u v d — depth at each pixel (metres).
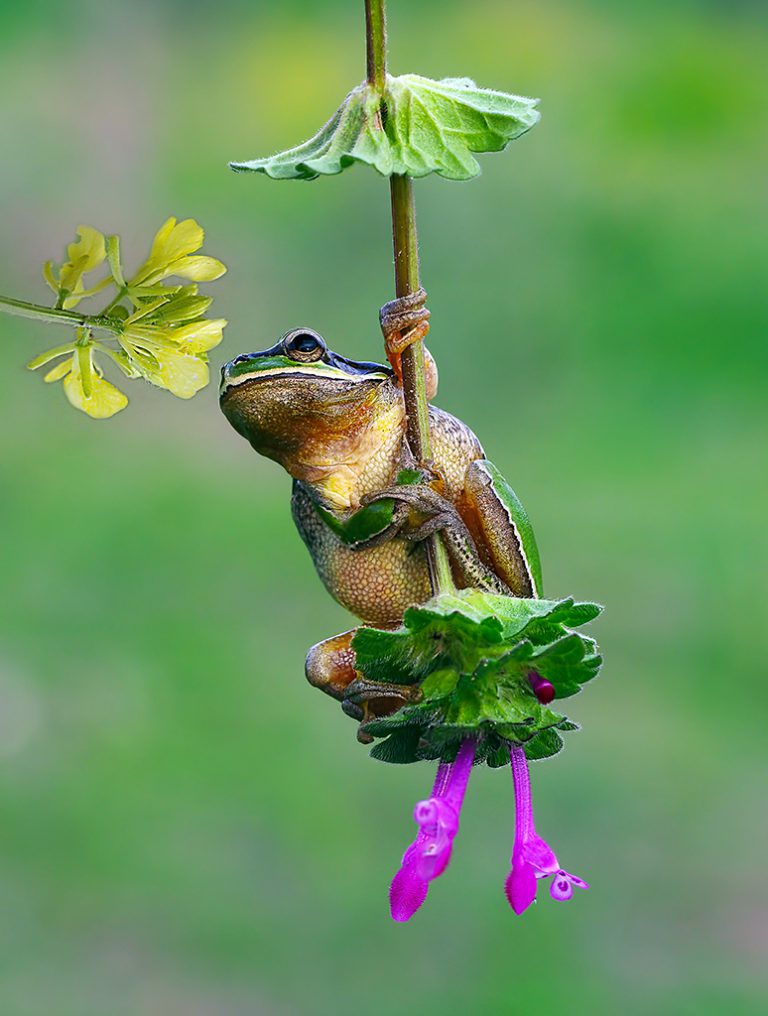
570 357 17.62
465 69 22.39
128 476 15.38
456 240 18.75
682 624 12.90
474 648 2.74
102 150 20.48
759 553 13.88
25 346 16.52
